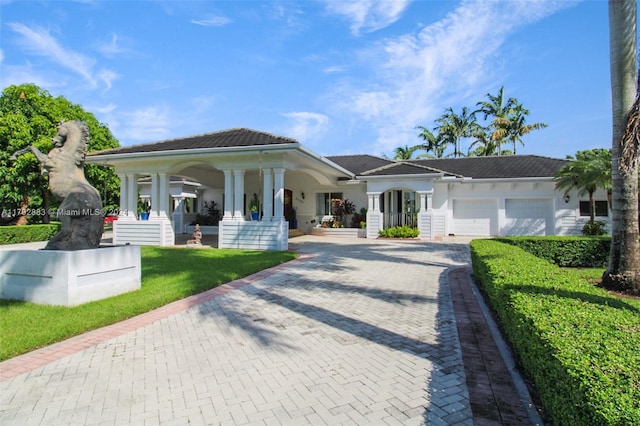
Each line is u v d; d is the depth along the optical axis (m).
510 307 4.31
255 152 14.73
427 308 6.67
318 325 5.70
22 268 6.76
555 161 22.97
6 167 21.27
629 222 7.65
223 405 3.37
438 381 3.85
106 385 3.73
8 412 3.22
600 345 2.75
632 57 7.41
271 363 4.30
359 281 9.08
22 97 22.23
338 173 20.91
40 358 4.40
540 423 3.06
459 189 22.58
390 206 22.78
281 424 3.07
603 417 1.95
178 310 6.48
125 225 17.86
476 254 8.77
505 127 36.62
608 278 7.87
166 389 3.66
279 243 15.17
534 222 21.50
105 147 27.20
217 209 26.09
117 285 7.20
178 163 16.95
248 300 7.19
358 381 3.86
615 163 7.77
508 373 4.02
